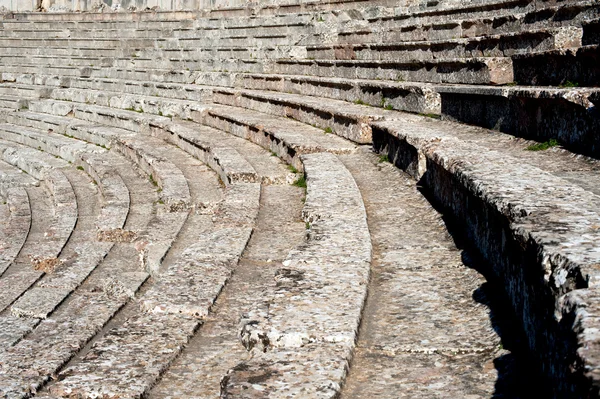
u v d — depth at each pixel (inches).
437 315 251.0
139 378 239.0
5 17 1844.2
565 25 636.1
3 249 644.1
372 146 603.2
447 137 453.1
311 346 215.5
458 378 204.5
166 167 781.3
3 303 455.8
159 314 299.9
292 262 287.4
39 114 1348.4
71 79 1480.1
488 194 265.3
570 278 175.3
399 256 321.4
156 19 1617.9
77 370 246.5
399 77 796.6
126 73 1412.4
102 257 516.7
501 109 515.2
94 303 404.5
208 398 228.5
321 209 378.6
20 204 874.1
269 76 1049.5
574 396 135.3
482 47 703.7
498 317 241.9
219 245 396.5
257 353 214.1
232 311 306.5
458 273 294.0
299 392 185.9
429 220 378.0
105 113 1202.0
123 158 968.9
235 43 1330.0
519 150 444.1
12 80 1584.6
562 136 429.1
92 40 1600.6
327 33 1121.4
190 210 612.4
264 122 808.3
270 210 493.4
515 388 194.7
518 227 214.7
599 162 378.3
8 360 306.7
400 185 462.6
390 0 1213.1
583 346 138.0
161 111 1136.2
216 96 1099.9
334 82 845.2
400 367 212.8
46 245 583.5
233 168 629.9
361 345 227.0
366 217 384.5
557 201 244.5
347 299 246.1
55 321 380.5
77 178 937.5
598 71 452.1
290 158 643.5
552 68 519.2
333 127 709.9
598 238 196.5
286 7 1425.9
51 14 1815.9
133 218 639.1
